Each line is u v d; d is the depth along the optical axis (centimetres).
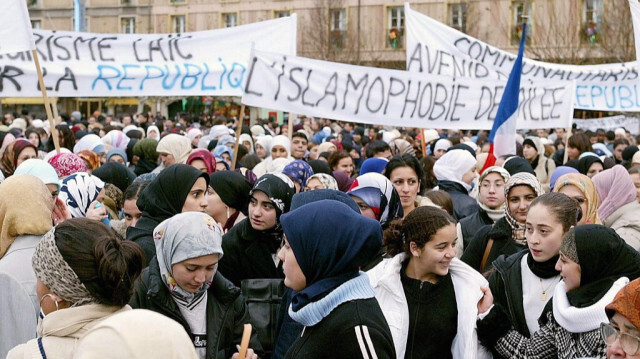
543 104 943
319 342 313
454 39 972
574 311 351
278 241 507
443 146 1158
